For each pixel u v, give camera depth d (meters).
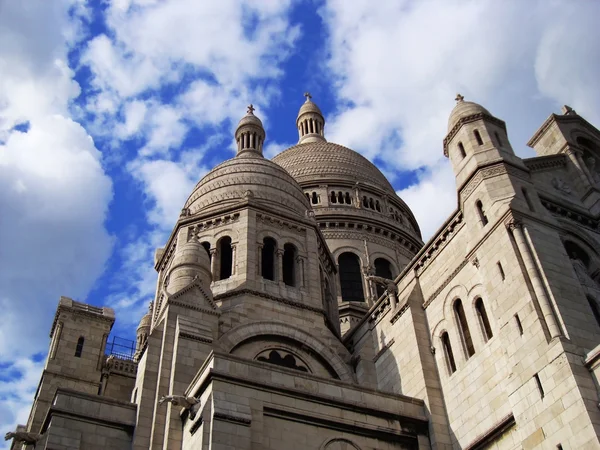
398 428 33.34
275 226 48.91
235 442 28.41
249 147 63.00
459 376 34.78
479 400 32.78
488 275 33.66
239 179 52.34
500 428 30.77
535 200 35.50
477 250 35.09
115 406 34.59
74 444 32.34
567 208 39.03
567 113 46.59
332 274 52.81
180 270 41.44
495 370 32.38
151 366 36.53
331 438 31.30
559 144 44.00
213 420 28.61
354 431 32.19
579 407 26.45
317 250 49.25
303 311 44.38
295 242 48.69
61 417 32.91
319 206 72.06
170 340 37.31
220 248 47.66
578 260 36.62
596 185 41.66
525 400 29.02
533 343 29.61
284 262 48.34
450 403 34.72
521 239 32.62
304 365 41.25
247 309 42.09
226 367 30.92
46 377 47.66
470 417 33.00
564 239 36.84
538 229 33.31
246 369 31.31
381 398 34.12
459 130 39.91
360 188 75.50
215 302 42.69
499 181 35.81
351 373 41.81
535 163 40.94
